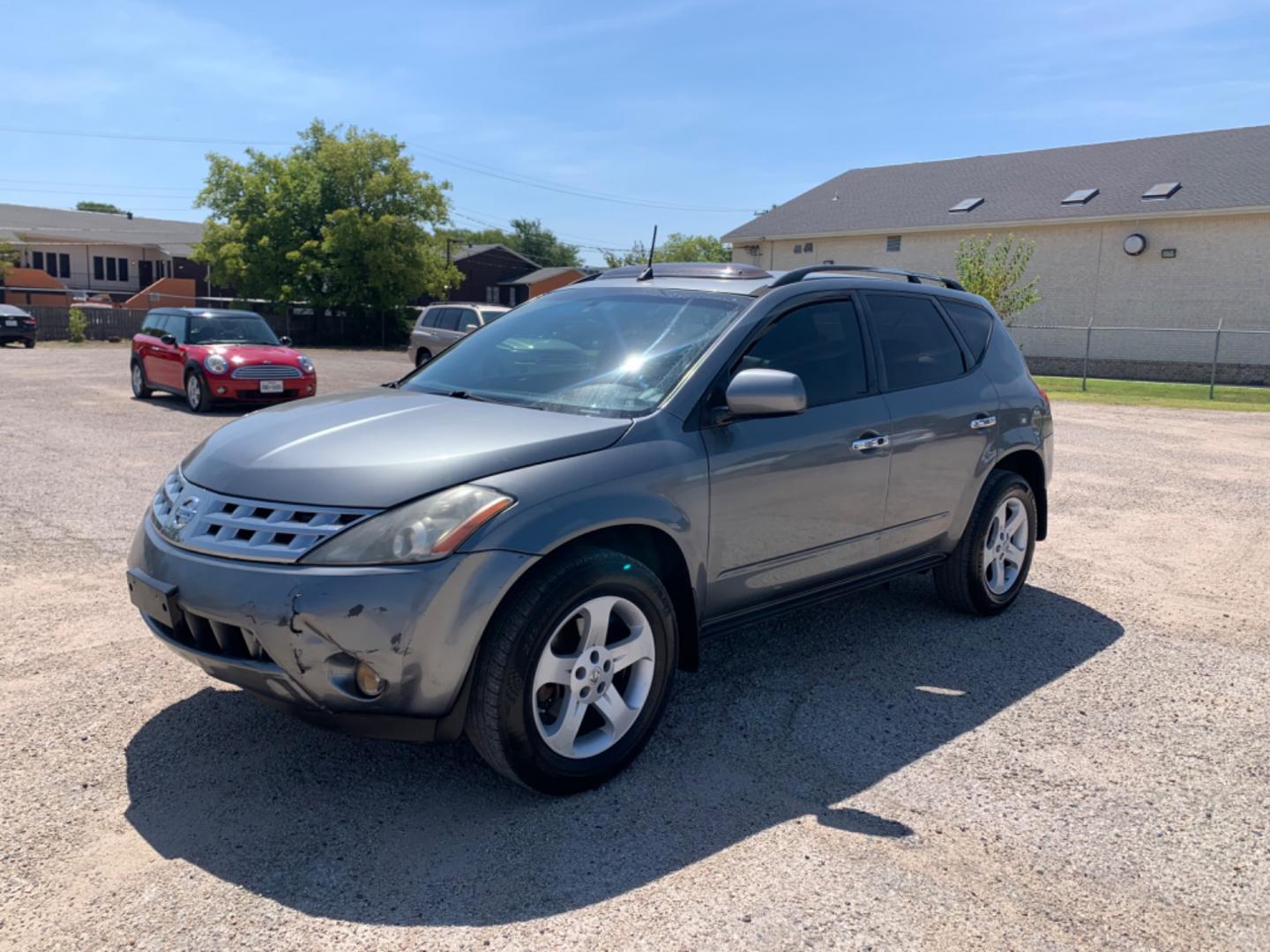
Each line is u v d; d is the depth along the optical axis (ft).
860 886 9.14
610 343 13.47
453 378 13.93
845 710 13.30
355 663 9.53
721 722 12.84
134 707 12.71
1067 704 13.70
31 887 8.80
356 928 8.33
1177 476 33.76
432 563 9.59
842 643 16.06
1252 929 8.66
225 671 10.11
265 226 133.28
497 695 9.89
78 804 10.26
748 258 131.95
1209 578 20.66
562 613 10.19
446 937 8.23
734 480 12.25
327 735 12.04
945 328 16.88
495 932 8.32
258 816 10.12
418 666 9.55
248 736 11.94
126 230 187.83
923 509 15.55
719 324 13.17
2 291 142.00
